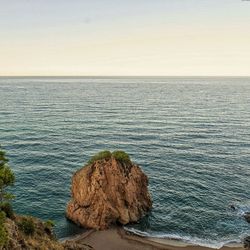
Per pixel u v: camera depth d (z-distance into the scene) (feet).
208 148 335.47
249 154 316.19
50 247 116.47
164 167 276.21
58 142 351.25
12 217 120.98
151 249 154.51
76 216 179.11
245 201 213.46
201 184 239.91
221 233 173.37
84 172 186.29
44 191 224.94
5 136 371.35
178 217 189.37
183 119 492.95
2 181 115.44
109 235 166.40
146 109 596.70
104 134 391.65
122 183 184.65
